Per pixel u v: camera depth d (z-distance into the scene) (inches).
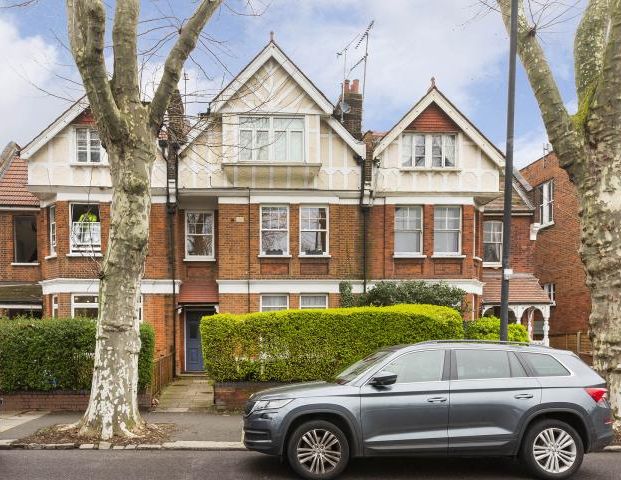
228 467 291.4
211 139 674.2
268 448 269.1
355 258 698.8
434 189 705.6
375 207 707.4
